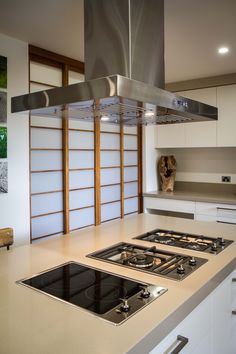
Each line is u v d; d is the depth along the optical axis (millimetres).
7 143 2697
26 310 1118
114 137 3910
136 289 1285
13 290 1286
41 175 3074
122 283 1346
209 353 1427
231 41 2738
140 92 1379
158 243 1946
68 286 1321
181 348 1126
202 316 1346
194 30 2504
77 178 3430
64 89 1457
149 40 1698
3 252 1785
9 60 2693
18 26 2477
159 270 1482
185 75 3865
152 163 4531
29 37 2701
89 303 1168
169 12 2193
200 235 2107
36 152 3020
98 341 932
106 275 1438
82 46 2908
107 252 1774
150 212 4496
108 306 1145
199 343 1328
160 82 1776
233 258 1660
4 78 2658
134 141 4305
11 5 2121
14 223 2777
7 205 2719
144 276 1419
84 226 3527
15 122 2758
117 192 3994
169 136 4387
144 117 1974
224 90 3867
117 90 1258
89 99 1362
